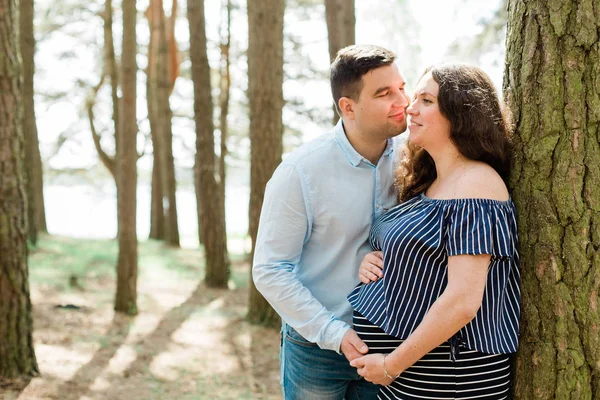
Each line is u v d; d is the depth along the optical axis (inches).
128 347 222.5
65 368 185.8
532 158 71.9
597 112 68.7
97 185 844.0
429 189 76.5
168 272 393.7
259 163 258.5
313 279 87.4
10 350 164.9
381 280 77.6
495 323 69.8
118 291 274.1
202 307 303.3
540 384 72.5
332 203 83.8
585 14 68.4
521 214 73.0
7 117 154.6
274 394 191.2
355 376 89.5
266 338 252.1
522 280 73.4
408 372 72.9
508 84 76.4
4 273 160.9
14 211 159.5
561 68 69.9
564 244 70.6
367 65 79.5
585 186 69.5
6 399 153.9
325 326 80.4
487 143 70.7
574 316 70.5
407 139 81.6
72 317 252.1
